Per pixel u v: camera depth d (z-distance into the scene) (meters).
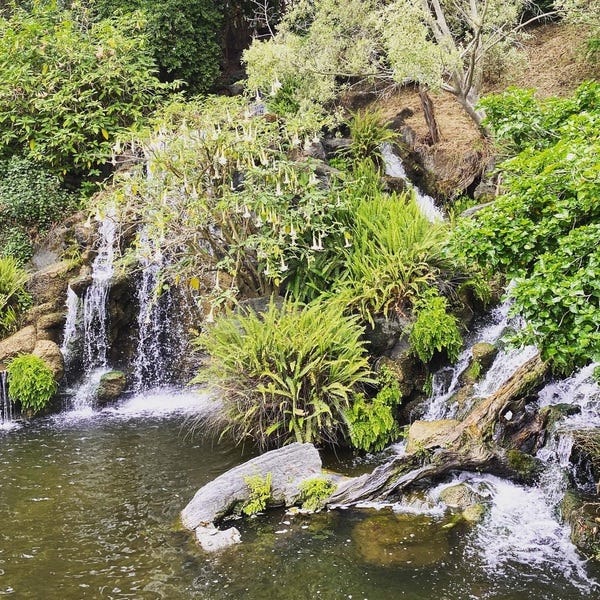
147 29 12.85
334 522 4.68
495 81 11.94
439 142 10.37
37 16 12.64
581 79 10.82
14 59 11.55
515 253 4.22
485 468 5.09
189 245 8.02
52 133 11.28
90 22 13.64
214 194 7.83
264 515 4.84
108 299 8.71
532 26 13.48
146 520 4.78
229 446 6.25
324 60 9.20
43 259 10.02
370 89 12.96
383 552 4.23
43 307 8.91
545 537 4.35
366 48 9.23
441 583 3.85
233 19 15.45
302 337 5.99
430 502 4.84
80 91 11.65
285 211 7.18
